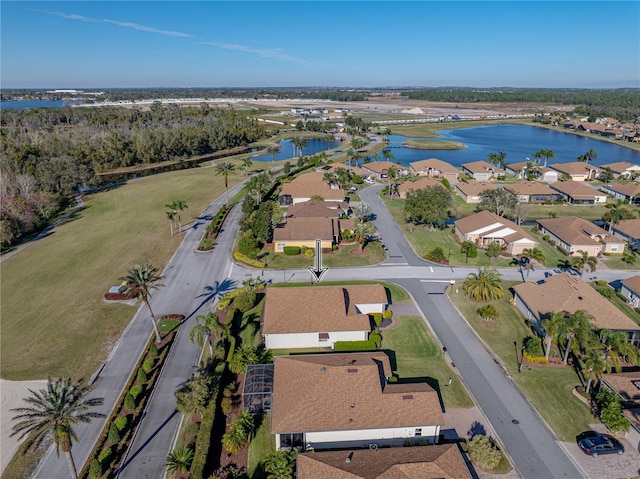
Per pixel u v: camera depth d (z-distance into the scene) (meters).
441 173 137.25
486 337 53.62
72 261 77.00
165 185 131.25
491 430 39.22
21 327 56.44
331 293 54.34
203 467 33.56
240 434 36.94
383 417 37.19
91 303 62.03
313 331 50.34
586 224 84.75
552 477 34.44
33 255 80.38
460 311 59.69
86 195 123.50
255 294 62.03
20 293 65.62
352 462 32.34
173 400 43.16
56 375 47.03
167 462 35.72
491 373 47.00
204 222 96.19
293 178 131.38
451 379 45.91
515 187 117.19
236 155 193.25
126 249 81.75
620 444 37.03
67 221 100.69
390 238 86.50
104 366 48.53
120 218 100.69
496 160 149.00
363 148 195.88
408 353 50.41
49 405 29.91
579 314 46.75
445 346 51.78
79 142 161.62
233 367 45.50
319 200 102.62
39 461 36.56
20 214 91.75
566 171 136.88
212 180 135.88
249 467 35.47
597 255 78.19
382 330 54.94
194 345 52.00
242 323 56.34
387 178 138.50
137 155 171.12
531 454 36.62
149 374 46.91
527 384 45.25
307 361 43.47
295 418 36.88
